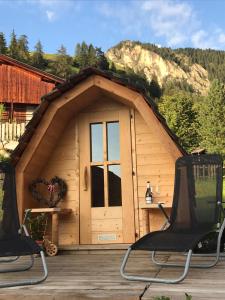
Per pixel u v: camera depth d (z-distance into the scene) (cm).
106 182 643
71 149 664
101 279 377
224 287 323
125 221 623
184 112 3991
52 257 555
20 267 475
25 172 618
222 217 418
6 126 1748
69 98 609
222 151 3734
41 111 604
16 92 2127
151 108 589
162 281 348
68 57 6875
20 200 603
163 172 621
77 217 641
